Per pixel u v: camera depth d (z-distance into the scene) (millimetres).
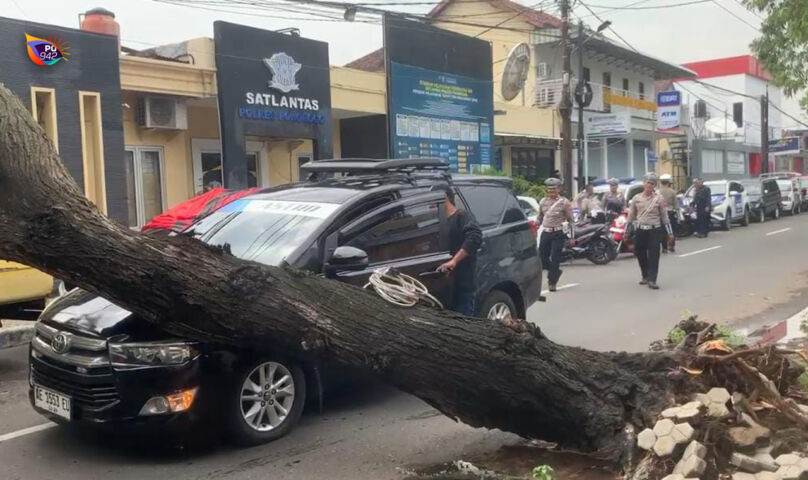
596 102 30953
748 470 4035
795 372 5082
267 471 4664
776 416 4582
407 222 6219
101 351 4621
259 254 5484
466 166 22953
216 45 15531
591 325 9219
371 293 4820
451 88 22188
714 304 10492
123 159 14234
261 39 16312
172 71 15109
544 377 4520
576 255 15836
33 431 5457
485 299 6977
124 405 4570
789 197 32750
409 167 6676
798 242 19266
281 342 4539
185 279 4297
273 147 18953
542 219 12359
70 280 4234
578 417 4574
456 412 4680
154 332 4688
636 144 37594
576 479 4406
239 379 4887
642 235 12055
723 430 4230
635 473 4145
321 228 5609
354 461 4824
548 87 29281
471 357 4512
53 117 12984
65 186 4199
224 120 15680
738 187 25625
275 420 5168
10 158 4055
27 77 12648
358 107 19375
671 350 4973
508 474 4535
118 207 14125
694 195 21891
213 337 4492
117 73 14008
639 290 11961
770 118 59531
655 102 38688
